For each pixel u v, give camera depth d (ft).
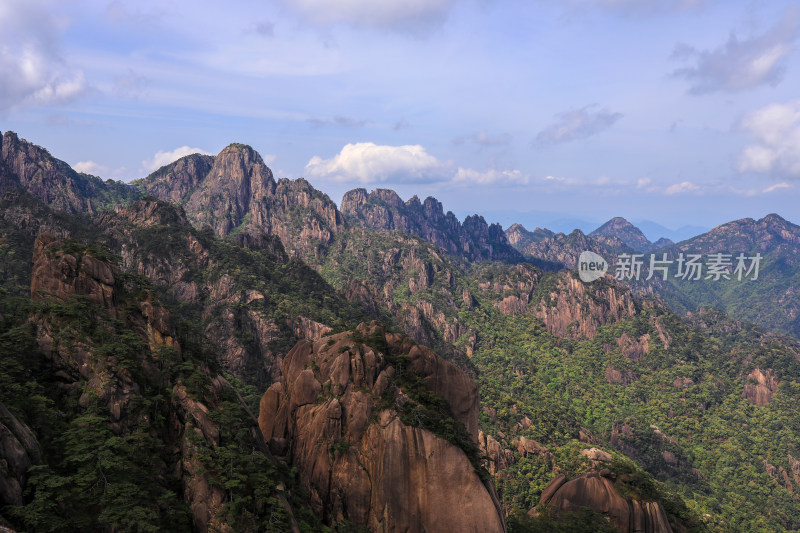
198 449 179.93
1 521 126.41
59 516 141.69
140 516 149.89
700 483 640.99
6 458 136.46
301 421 232.32
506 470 473.26
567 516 268.82
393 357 233.76
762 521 549.13
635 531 269.64
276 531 171.94
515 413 603.67
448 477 203.51
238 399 221.46
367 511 206.90
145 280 232.53
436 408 223.10
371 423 214.28
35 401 166.40
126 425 177.88
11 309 201.26
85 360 186.60
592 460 520.42
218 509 170.71
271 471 190.80
